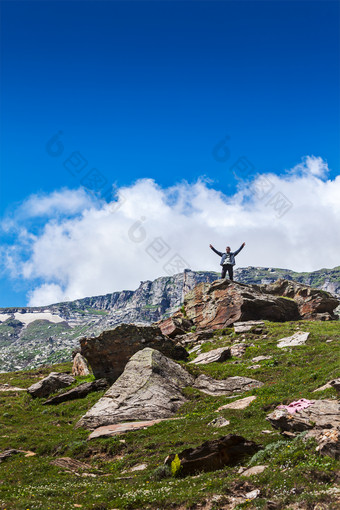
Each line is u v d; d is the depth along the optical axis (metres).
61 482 21.66
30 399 48.78
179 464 19.94
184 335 68.94
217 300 72.38
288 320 72.19
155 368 40.50
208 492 16.31
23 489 20.23
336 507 13.35
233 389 39.19
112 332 51.41
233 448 20.14
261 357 49.25
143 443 27.67
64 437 32.31
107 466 25.20
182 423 30.69
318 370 37.06
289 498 14.55
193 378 42.62
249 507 14.53
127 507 16.44
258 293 73.00
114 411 35.09
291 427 20.73
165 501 16.25
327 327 59.84
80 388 47.53
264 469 17.31
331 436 17.39
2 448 30.89
